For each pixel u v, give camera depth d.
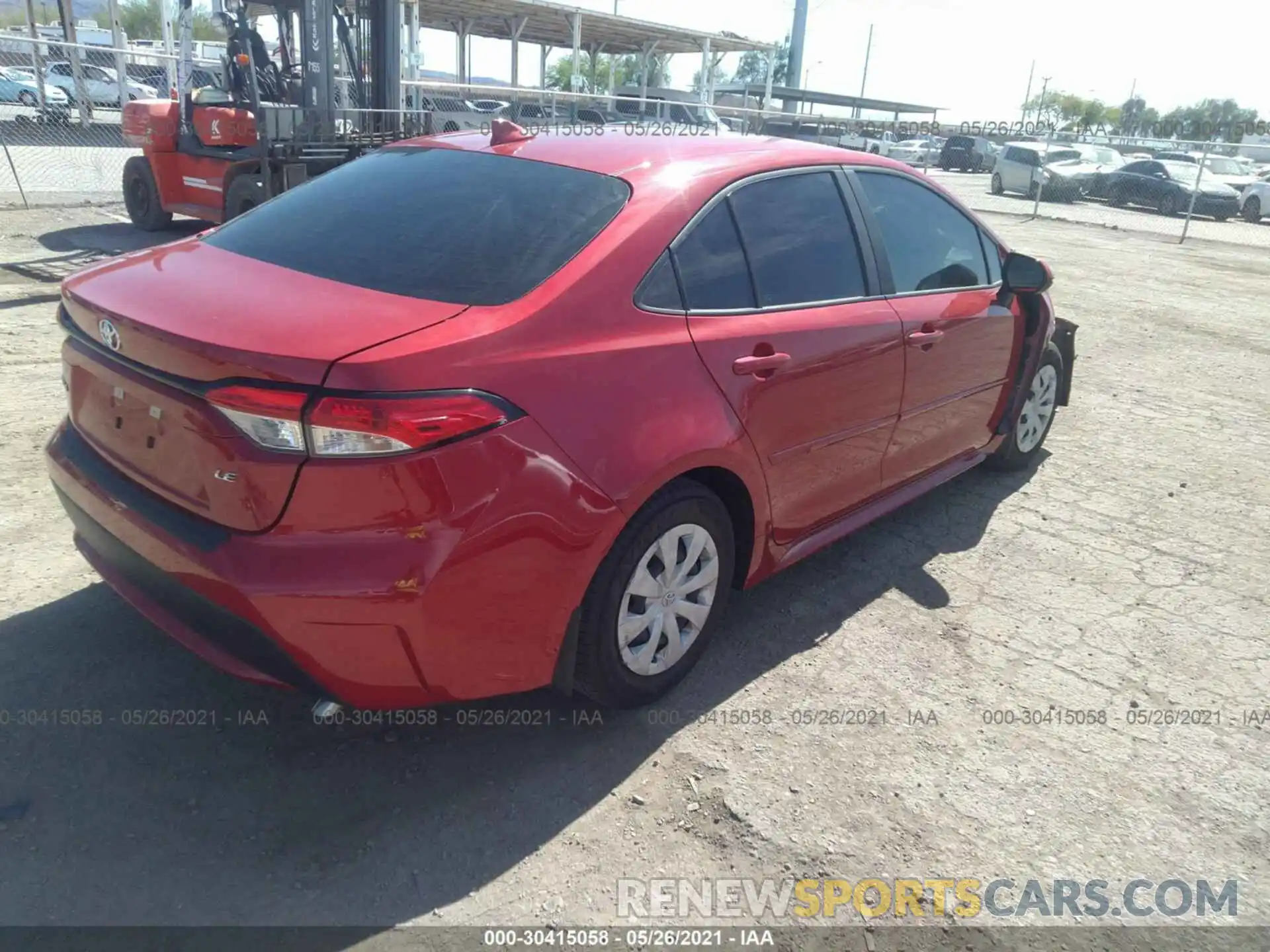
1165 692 3.36
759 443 3.07
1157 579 4.21
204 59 15.67
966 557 4.31
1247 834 2.71
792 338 3.16
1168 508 5.03
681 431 2.75
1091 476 5.45
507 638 2.47
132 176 11.51
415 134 11.90
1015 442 5.23
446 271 2.64
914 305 3.83
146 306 2.48
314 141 10.41
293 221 3.08
